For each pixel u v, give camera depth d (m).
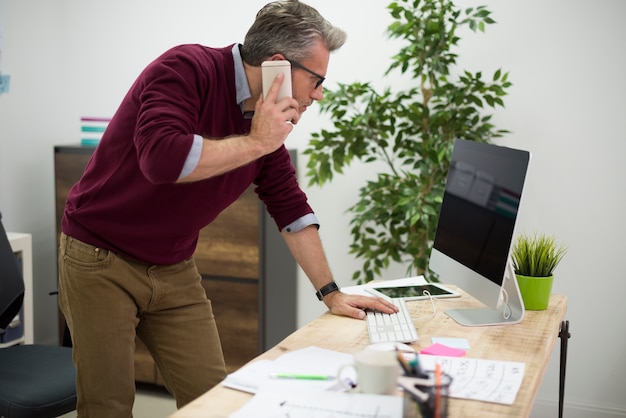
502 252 1.72
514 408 1.28
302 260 1.99
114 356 1.81
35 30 3.62
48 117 3.74
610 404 3.13
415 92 2.94
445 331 1.76
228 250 3.26
